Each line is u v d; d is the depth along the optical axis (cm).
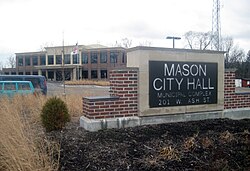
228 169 501
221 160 532
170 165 511
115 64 6619
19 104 1173
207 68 919
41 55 7556
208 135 696
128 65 884
